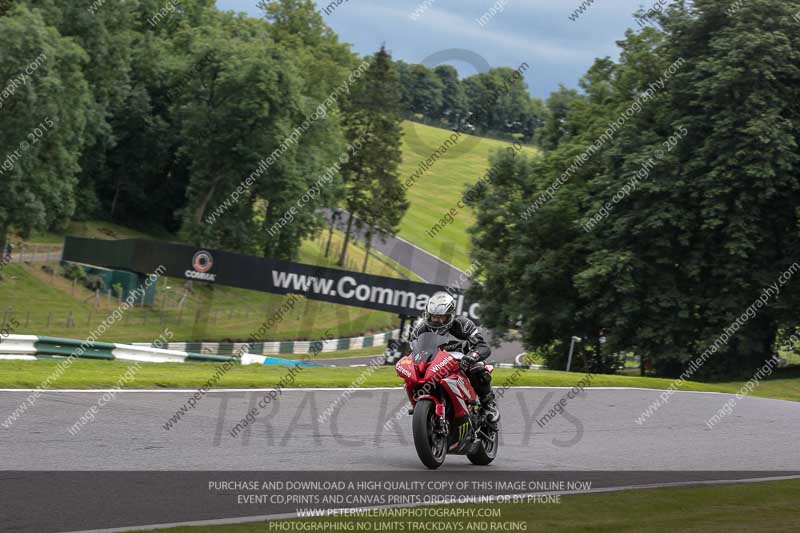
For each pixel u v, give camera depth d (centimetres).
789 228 7538
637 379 4775
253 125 14550
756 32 7300
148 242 9756
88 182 16312
